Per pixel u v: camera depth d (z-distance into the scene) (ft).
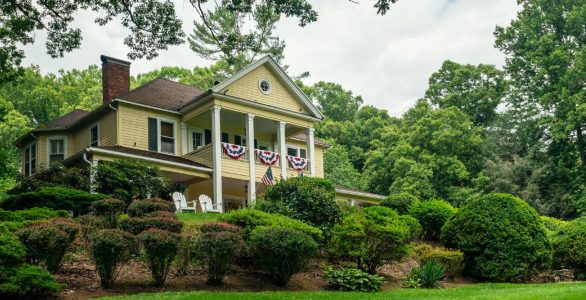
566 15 167.12
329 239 55.36
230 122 98.43
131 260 45.24
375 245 53.01
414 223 61.82
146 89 96.32
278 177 94.63
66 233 39.42
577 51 160.35
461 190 150.61
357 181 167.02
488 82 190.80
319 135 203.72
